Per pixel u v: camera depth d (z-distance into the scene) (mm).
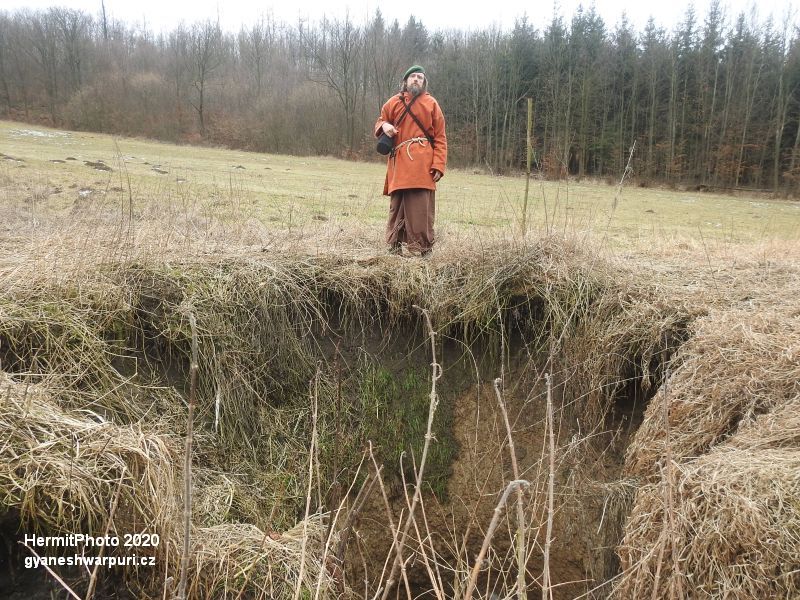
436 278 5031
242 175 15359
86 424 3207
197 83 41156
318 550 3492
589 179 24281
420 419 4926
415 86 5223
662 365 4348
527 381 4895
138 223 5516
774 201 24000
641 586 2947
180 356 4219
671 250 6496
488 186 12945
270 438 4367
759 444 3191
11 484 2740
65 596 2742
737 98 30453
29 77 43562
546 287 4797
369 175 20984
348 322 4938
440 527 4914
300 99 38969
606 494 4070
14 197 7418
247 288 4543
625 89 31125
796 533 2609
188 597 2967
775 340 3902
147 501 3004
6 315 3705
